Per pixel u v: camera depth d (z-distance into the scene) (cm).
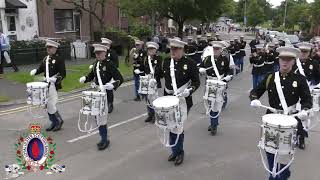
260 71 1606
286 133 578
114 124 1108
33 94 952
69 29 3188
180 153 823
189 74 809
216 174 772
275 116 613
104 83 900
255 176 765
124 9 2694
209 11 3334
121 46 2788
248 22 9612
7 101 1327
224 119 1184
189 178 752
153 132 1032
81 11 3020
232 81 1941
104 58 908
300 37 4816
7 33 2634
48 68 993
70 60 2405
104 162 823
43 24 2905
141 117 1187
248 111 1288
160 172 778
